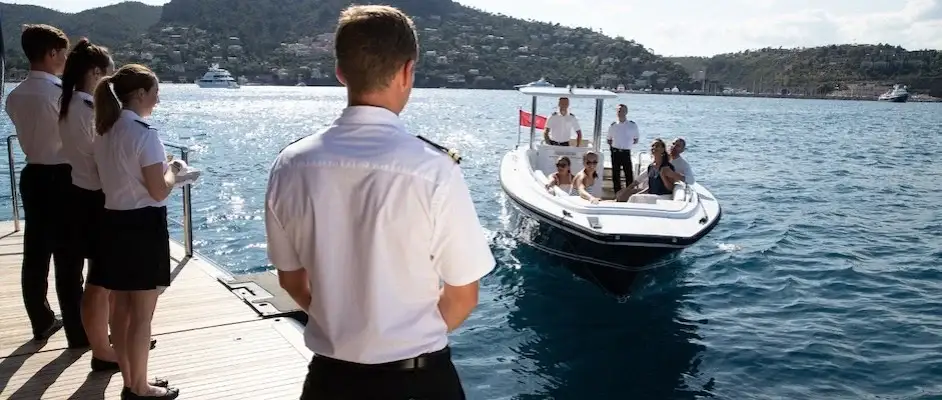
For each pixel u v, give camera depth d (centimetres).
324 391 157
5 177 1434
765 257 906
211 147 2253
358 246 149
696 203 775
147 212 291
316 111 4816
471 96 9269
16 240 611
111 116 282
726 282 795
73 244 363
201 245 940
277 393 345
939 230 1113
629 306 705
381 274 148
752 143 2800
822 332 642
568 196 793
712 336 629
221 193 1327
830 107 9675
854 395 521
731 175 1767
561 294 733
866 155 2377
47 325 396
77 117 327
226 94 8575
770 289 774
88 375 356
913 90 17350
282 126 3347
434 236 149
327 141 151
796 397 516
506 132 3064
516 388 518
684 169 889
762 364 571
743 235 1045
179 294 484
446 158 149
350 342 152
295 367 374
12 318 429
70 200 350
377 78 150
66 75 327
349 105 155
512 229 919
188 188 568
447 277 153
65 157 349
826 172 1872
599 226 702
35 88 344
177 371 365
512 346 597
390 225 147
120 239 288
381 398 154
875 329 653
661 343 609
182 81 13612
